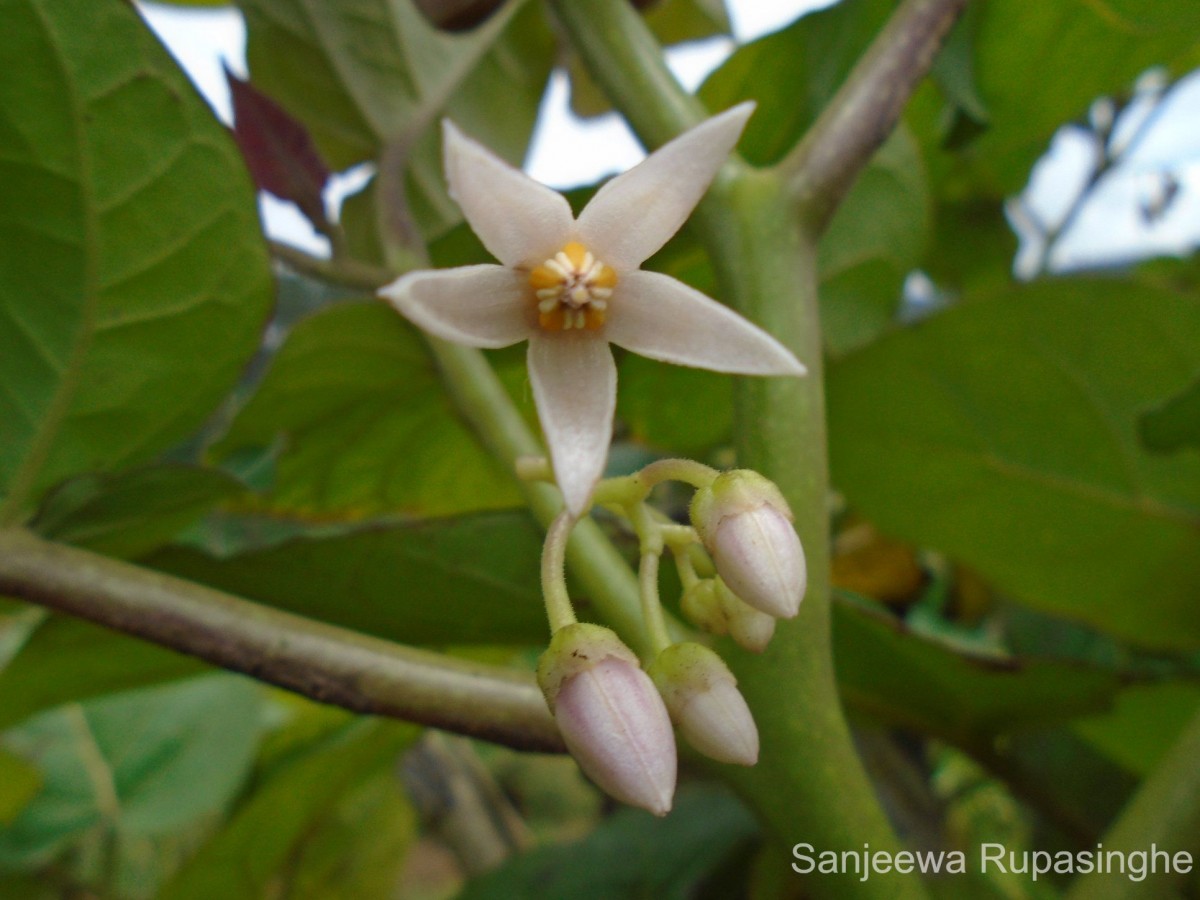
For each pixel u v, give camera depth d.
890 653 0.09
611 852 0.14
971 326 0.10
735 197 0.08
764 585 0.06
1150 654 0.14
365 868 0.17
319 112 0.12
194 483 0.09
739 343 0.06
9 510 0.08
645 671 0.06
